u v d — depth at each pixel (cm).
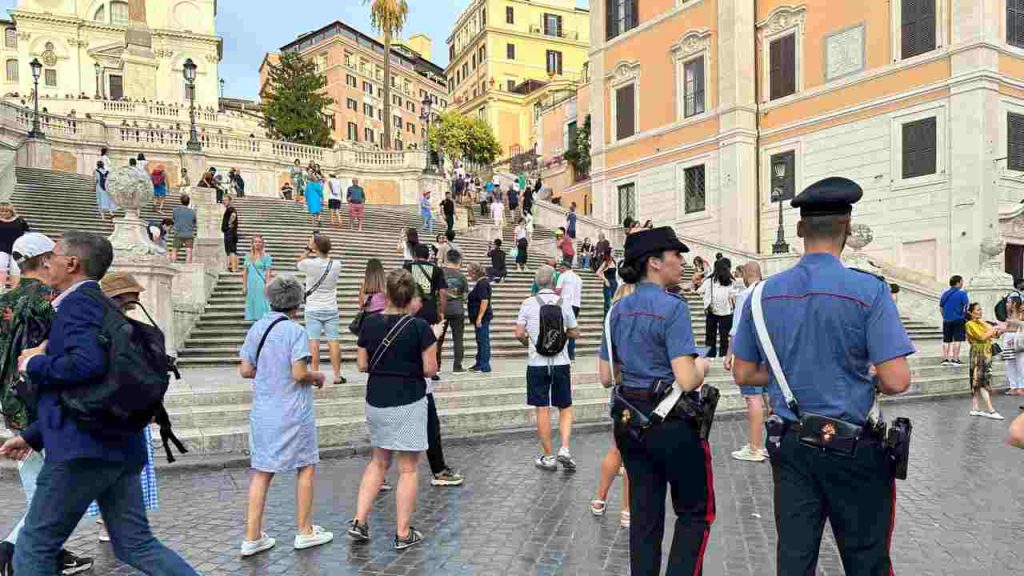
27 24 6034
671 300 361
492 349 1359
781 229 2202
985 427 922
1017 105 2088
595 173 3278
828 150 2414
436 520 538
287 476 670
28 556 312
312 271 885
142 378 321
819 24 2447
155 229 1392
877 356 260
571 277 1109
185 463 692
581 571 439
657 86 2973
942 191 2097
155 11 6088
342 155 3722
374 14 4481
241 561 454
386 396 479
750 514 553
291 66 5381
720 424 946
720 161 2673
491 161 5897
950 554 468
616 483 641
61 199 2000
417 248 930
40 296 418
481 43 7325
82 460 316
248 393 851
